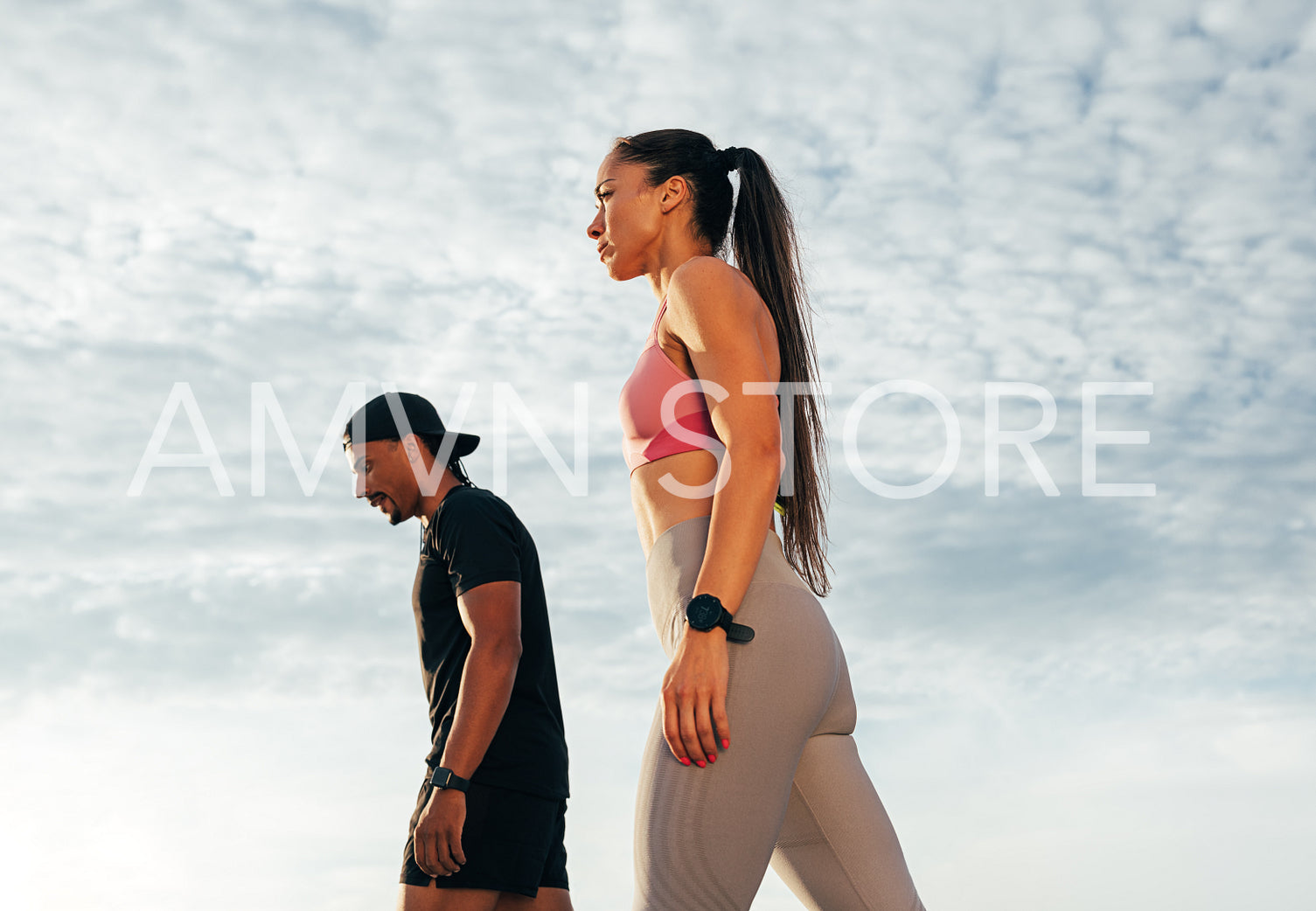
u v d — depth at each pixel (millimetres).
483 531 2889
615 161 2301
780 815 1895
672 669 1849
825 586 2365
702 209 2273
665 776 1876
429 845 2711
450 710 2896
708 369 1984
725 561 1865
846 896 2148
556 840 2992
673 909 1824
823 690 1922
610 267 2328
